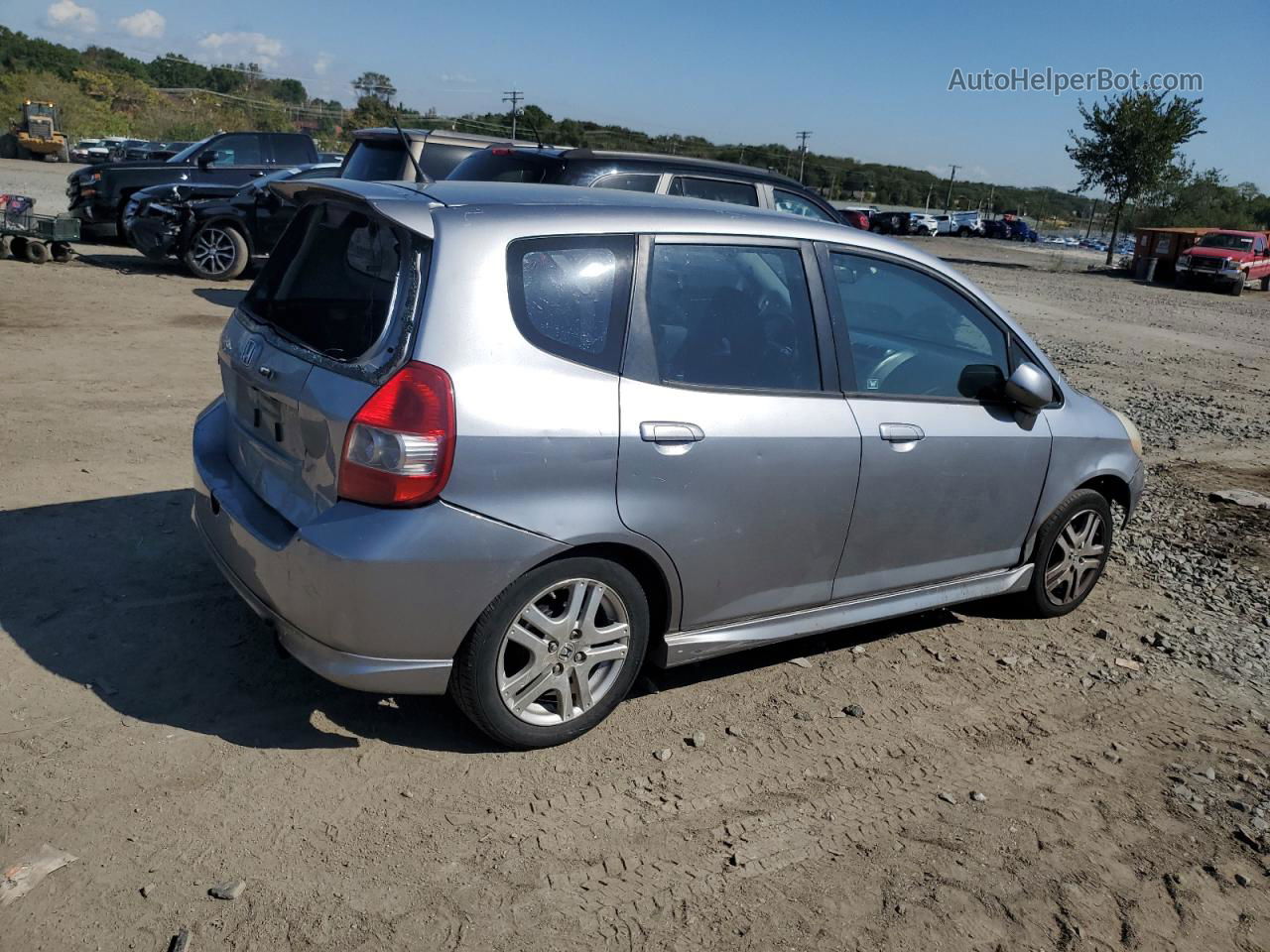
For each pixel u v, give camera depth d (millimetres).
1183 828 3434
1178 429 9984
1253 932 2975
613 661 3533
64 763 3148
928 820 3342
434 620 3094
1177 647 4863
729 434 3541
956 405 4293
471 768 3348
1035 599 4957
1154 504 7254
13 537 4703
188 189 13609
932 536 4297
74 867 2727
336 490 3082
